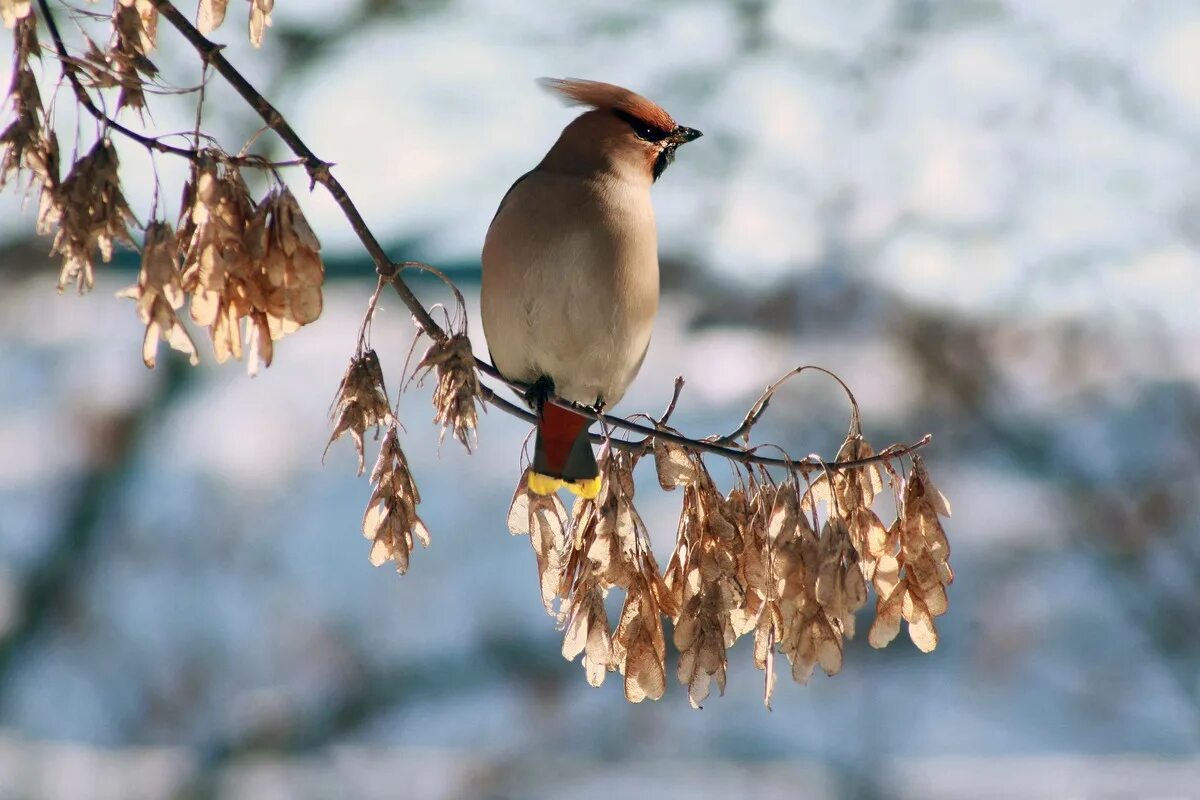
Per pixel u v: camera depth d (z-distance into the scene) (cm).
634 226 623
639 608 479
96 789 1378
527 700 1408
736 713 1405
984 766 1323
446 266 1526
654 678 476
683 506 489
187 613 1487
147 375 1595
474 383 455
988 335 1400
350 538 1545
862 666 1432
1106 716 1396
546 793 1355
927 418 1416
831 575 459
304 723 1423
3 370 1623
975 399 1392
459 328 462
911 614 481
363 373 459
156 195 416
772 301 1403
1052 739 1384
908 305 1392
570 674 1419
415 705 1431
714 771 1367
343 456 1633
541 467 508
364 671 1439
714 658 471
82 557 1534
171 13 425
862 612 1449
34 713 1434
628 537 483
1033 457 1420
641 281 627
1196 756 1327
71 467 1566
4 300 1582
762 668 468
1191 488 1403
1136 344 1416
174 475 1595
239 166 424
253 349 426
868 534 485
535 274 616
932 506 483
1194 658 1396
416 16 1545
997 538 1444
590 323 620
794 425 1402
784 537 466
